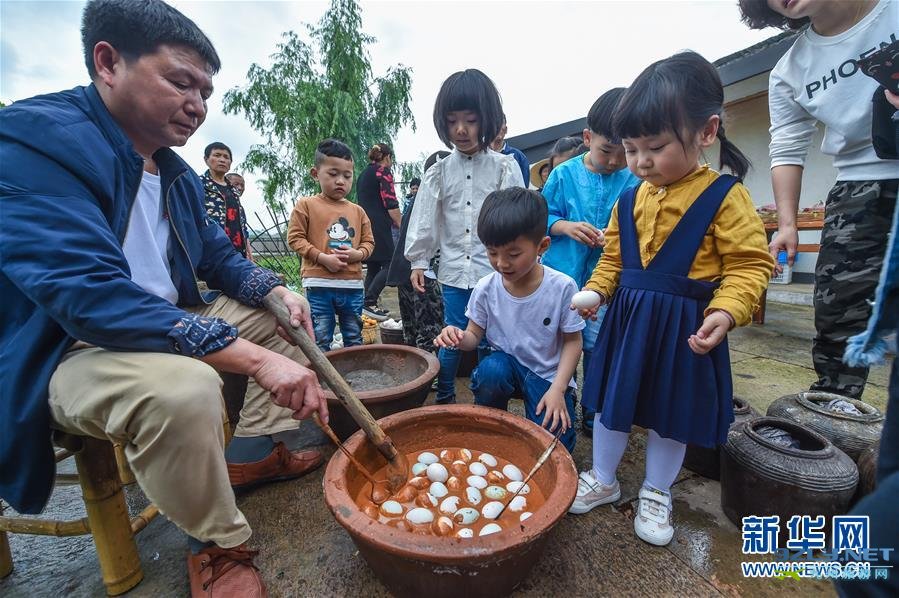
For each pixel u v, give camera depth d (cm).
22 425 96
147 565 124
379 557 98
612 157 176
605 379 133
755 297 108
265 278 150
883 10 139
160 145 124
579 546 126
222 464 102
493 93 188
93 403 93
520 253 140
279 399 104
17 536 140
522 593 110
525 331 158
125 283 94
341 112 859
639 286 127
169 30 104
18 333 99
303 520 140
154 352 97
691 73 108
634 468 166
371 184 415
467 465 138
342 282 264
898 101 128
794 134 170
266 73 912
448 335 162
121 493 114
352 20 914
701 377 117
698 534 131
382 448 125
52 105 104
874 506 55
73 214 93
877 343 75
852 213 155
